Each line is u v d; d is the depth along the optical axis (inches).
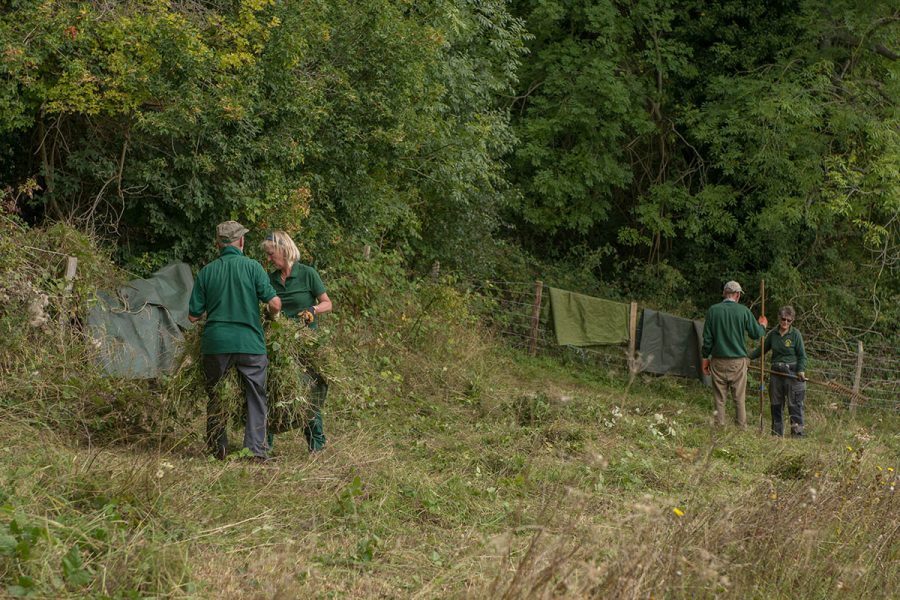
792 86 725.3
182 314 345.7
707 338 473.7
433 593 179.0
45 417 257.0
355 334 424.2
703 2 802.2
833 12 744.3
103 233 405.1
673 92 826.2
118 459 223.6
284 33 418.6
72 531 171.0
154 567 164.7
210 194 416.8
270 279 282.8
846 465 298.4
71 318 308.5
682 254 862.5
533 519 228.4
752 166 741.9
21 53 340.8
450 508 240.8
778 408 481.1
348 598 173.5
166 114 381.7
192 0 418.9
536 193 801.6
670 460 327.6
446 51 587.2
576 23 799.7
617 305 584.1
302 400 264.5
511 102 812.6
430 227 660.1
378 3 473.1
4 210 355.6
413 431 337.7
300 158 427.8
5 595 147.4
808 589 195.0
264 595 165.3
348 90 464.4
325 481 241.0
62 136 392.8
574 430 350.3
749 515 216.4
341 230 474.9
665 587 168.2
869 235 736.3
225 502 214.1
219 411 257.0
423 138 513.7
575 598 154.4
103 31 362.9
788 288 792.3
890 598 200.2
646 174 852.0
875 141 710.5
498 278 731.4
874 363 719.7
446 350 478.3
